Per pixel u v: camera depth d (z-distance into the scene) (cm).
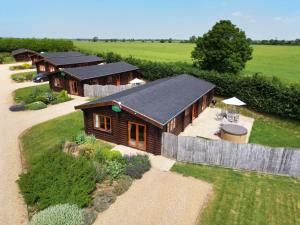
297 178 1550
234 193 1362
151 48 11112
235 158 1622
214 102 3141
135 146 1841
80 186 1276
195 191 1362
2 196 1302
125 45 13412
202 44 4681
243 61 4491
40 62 4953
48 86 4050
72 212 1068
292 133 2389
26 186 1313
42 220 1017
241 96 3019
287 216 1201
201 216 1174
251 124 2583
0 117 2597
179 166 1638
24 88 3900
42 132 2155
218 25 4481
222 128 2116
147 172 1541
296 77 4369
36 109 2853
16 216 1161
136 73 4609
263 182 1488
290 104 2530
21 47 8050
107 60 5572
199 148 1650
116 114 1825
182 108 1959
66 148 1739
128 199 1278
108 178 1413
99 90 3431
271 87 2680
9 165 1625
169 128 1920
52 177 1364
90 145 1766
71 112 2741
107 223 1109
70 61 4969
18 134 2150
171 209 1212
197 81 3008
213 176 1532
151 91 2125
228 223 1137
